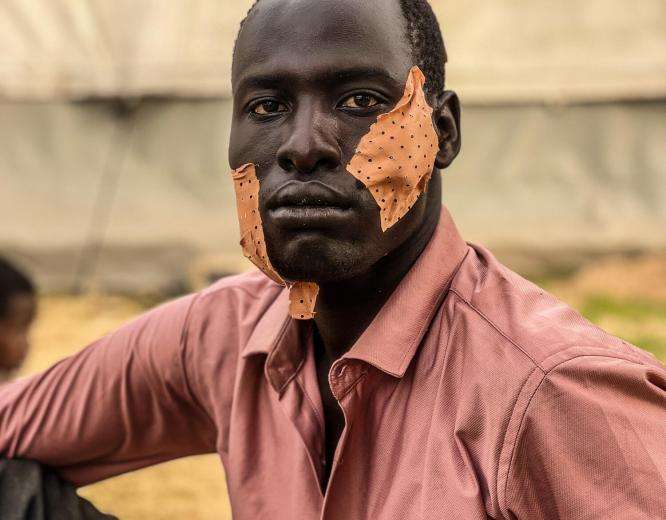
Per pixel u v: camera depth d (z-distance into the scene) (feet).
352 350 4.64
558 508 4.17
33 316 10.35
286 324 5.11
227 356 5.46
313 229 4.28
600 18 31.94
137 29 31.45
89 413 5.78
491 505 4.22
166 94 31.96
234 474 5.16
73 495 6.01
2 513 5.68
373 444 4.66
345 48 4.35
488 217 33.47
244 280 5.71
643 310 27.14
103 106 32.50
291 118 4.42
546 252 33.09
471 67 32.22
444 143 4.88
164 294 30.68
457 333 4.58
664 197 33.40
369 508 4.59
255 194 4.47
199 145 33.06
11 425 5.89
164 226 32.40
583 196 33.55
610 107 33.19
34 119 32.40
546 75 32.32
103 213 32.48
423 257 4.82
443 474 4.33
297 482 4.91
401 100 4.41
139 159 33.06
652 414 4.24
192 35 31.60
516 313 4.51
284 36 4.42
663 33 32.04
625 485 4.07
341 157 4.32
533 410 4.18
